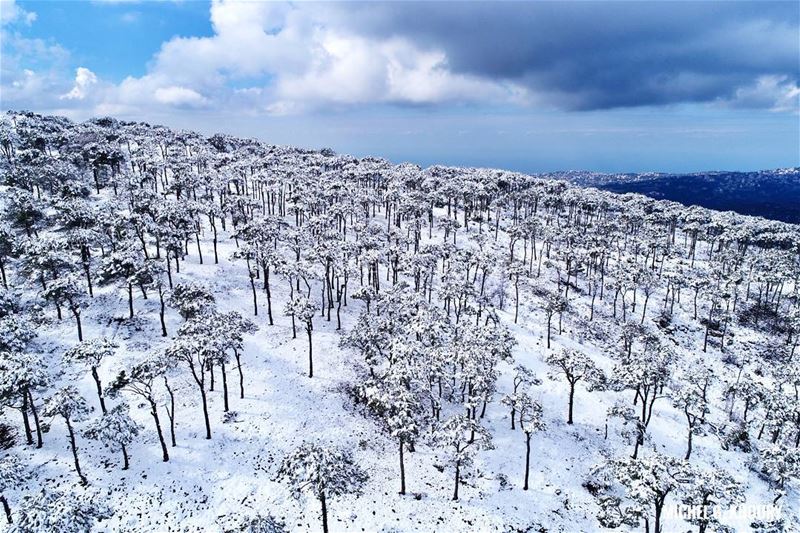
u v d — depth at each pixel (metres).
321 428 52.72
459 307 81.31
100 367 56.84
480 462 51.12
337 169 181.62
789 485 55.03
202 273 81.50
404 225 129.12
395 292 77.44
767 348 95.62
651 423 63.22
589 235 133.75
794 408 61.00
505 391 64.69
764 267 117.06
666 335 95.19
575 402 64.94
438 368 56.88
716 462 57.09
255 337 67.75
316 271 82.38
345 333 72.44
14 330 53.47
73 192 94.06
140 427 45.56
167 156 142.38
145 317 67.12
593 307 100.31
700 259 141.38
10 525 34.47
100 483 41.53
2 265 68.62
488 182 174.12
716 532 40.47
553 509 46.16
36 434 46.50
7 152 118.56
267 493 42.97
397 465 49.75
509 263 103.38
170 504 40.41
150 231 78.12
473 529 42.47
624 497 48.69
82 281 72.69
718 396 77.50
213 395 55.41
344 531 40.09
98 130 160.12
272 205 129.50
